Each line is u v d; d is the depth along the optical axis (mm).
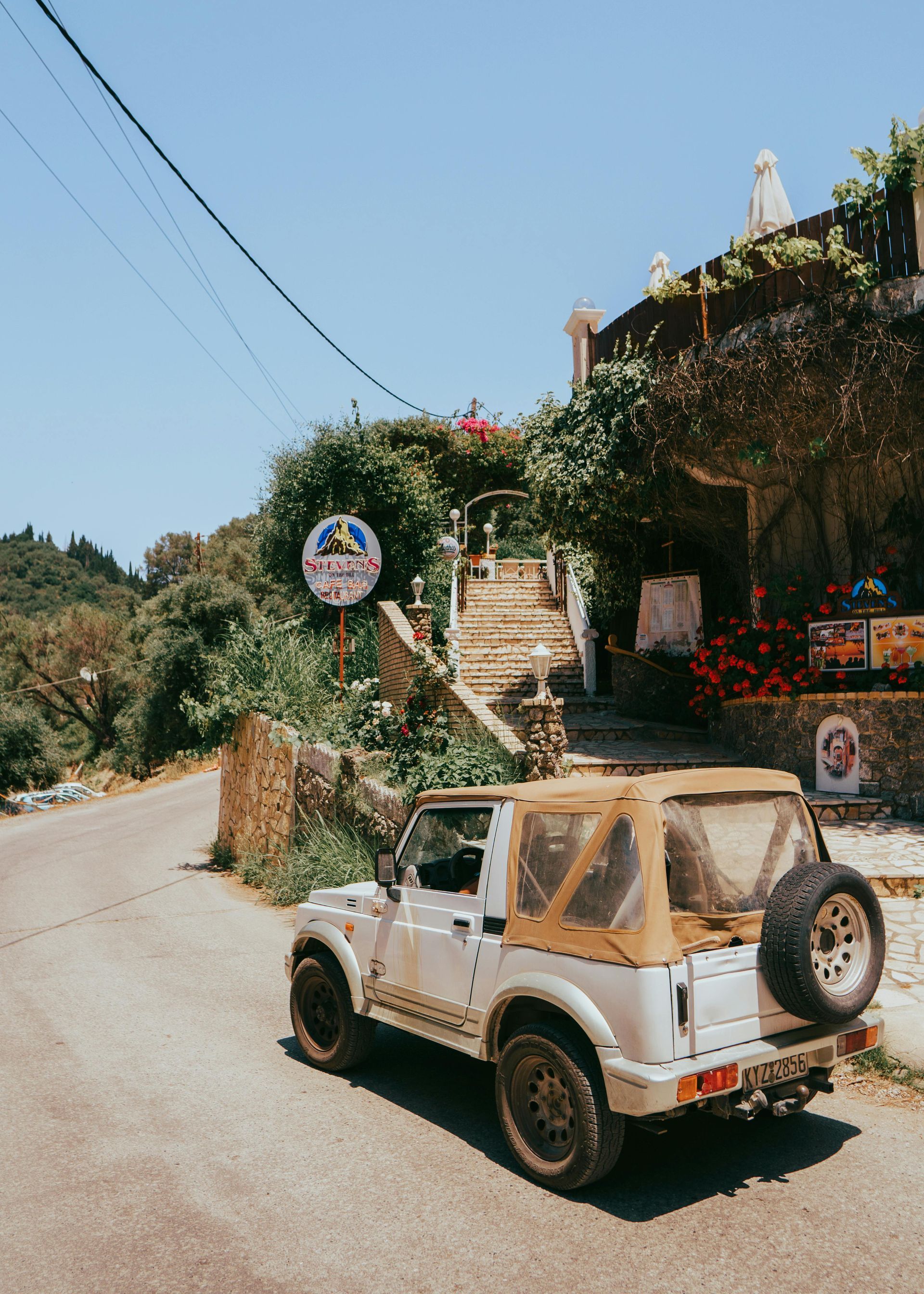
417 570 23859
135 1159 4648
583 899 4242
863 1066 5512
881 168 10344
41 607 142125
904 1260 3559
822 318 10570
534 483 14258
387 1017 5488
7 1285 3527
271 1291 3461
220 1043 6594
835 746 11180
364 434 24094
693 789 4254
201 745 17312
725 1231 3814
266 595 44906
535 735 9219
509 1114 4445
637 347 12875
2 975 8773
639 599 16906
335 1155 4660
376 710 12695
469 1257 3656
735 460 12531
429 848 5535
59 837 21469
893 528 11961
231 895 12867
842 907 4258
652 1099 3693
